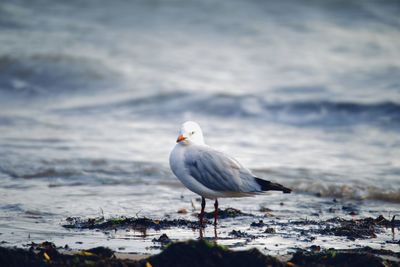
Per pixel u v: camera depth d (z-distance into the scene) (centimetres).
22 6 3475
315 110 2048
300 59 2753
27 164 1447
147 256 836
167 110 2117
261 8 3534
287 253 864
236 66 2659
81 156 1528
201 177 986
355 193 1263
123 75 2511
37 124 1917
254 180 989
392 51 2855
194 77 2502
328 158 1537
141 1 3641
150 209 1144
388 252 862
